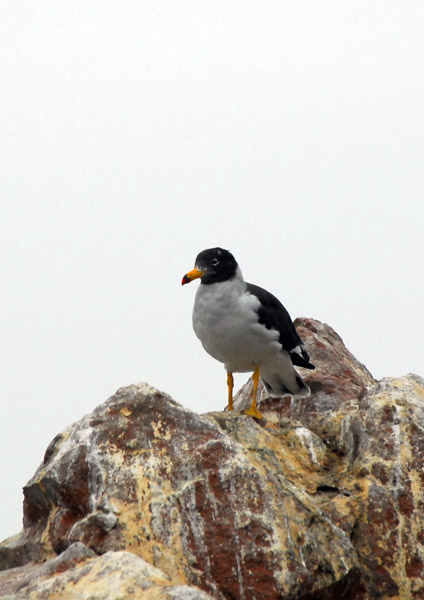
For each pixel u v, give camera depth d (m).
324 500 13.72
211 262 16.27
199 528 12.11
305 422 18.02
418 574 12.90
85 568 10.67
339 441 15.43
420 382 16.27
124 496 12.37
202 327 16.75
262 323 16.41
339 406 17.16
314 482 14.27
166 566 11.75
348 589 12.33
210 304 16.39
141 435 13.03
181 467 12.65
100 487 12.55
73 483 12.63
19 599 10.38
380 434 14.43
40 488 13.05
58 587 10.46
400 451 14.14
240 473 12.54
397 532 13.23
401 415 14.59
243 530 12.10
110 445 12.91
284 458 14.75
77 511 12.68
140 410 13.34
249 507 12.30
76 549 11.47
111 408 13.41
